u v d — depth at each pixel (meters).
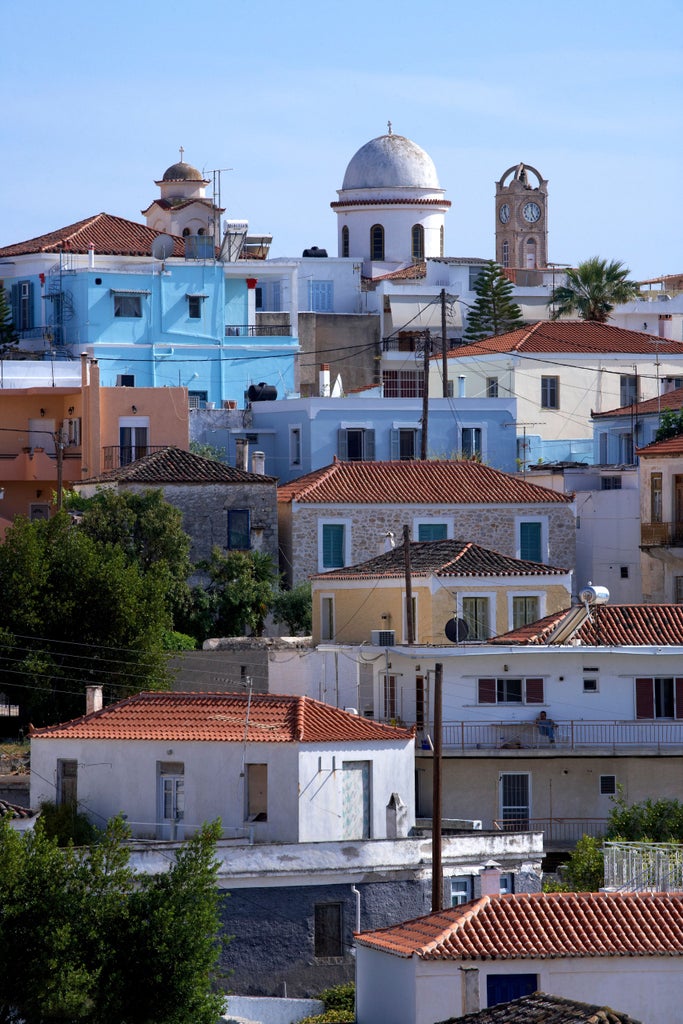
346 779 161.00
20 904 117.81
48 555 196.25
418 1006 122.56
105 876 120.81
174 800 160.50
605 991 123.69
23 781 170.25
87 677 193.50
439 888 150.75
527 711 192.00
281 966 151.88
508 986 123.25
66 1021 116.44
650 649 193.25
